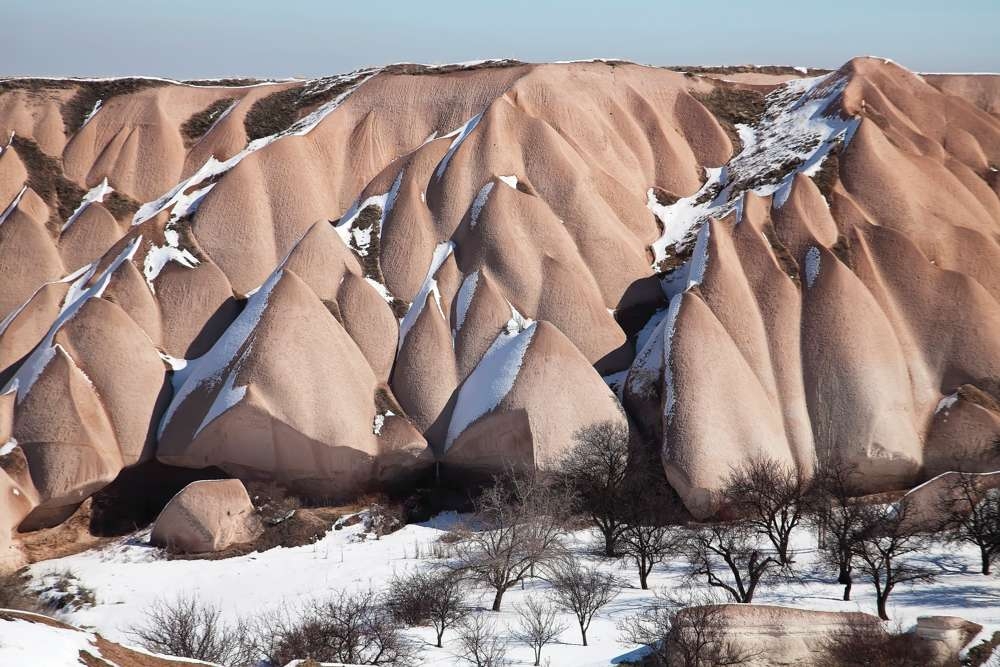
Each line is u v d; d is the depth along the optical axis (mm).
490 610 40469
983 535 42156
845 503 43062
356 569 45406
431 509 52844
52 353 54281
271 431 52250
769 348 55188
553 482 50500
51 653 25641
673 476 50250
